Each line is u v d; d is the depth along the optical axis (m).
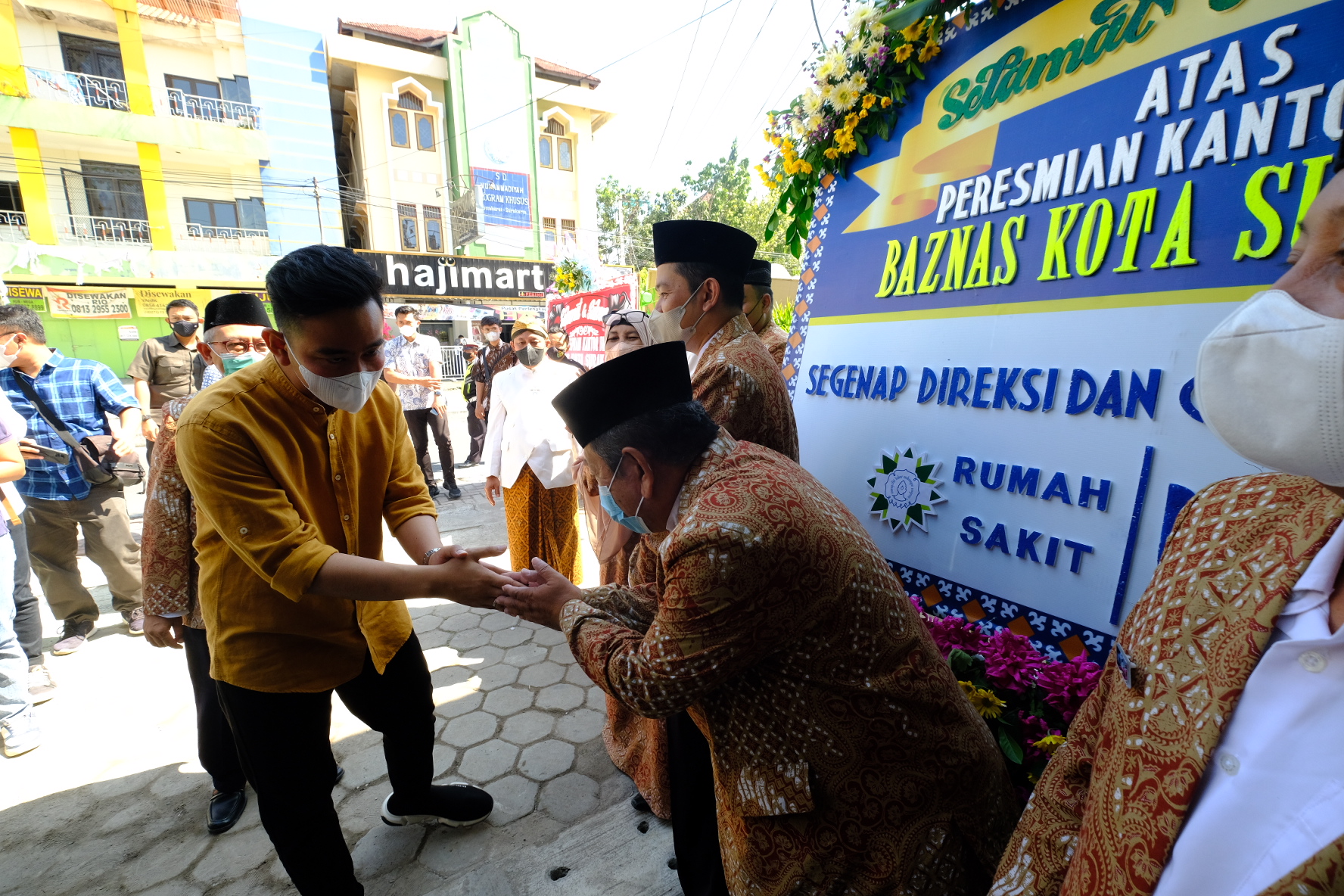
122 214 15.37
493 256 18.78
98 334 15.32
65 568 3.29
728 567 0.99
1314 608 0.60
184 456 1.35
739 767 1.20
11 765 2.47
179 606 2.00
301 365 1.35
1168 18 1.41
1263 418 0.57
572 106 19.62
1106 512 1.49
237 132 15.06
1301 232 0.57
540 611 1.41
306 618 1.52
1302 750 0.57
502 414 3.56
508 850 2.00
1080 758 0.87
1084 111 1.56
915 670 1.12
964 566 1.80
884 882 1.09
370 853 1.99
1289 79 1.23
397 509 1.82
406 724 1.86
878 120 2.08
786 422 1.81
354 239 19.58
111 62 15.03
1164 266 1.41
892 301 2.04
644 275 7.75
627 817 2.09
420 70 17.38
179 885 1.94
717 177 27.81
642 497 1.22
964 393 1.81
